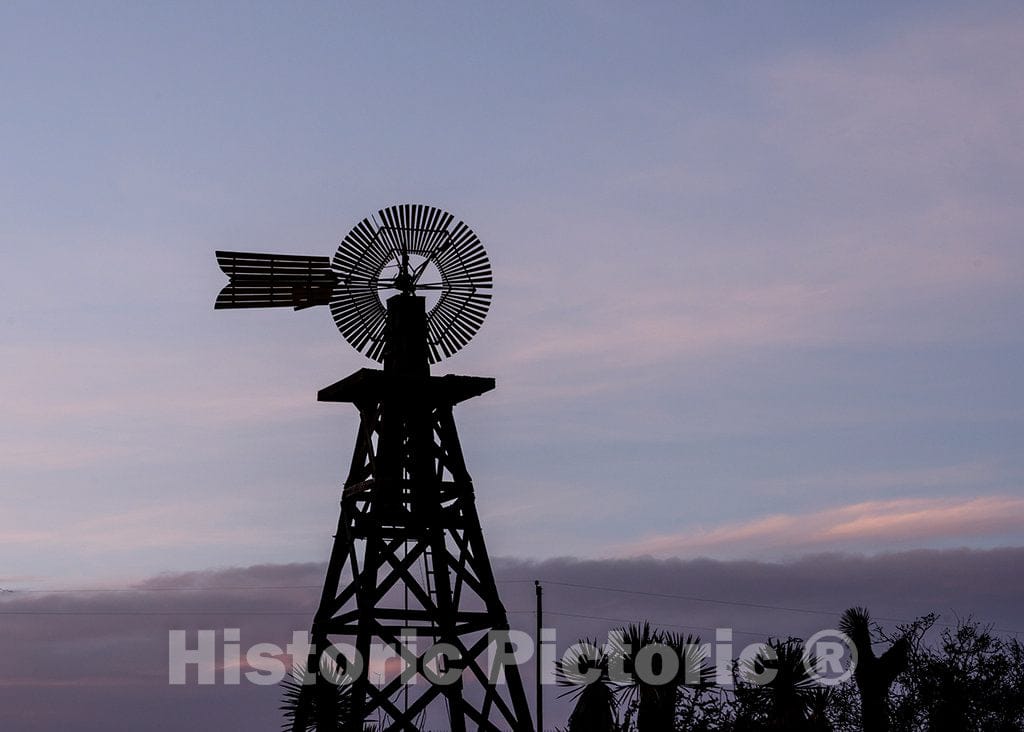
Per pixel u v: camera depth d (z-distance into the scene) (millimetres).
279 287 27734
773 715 22062
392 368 27594
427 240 27984
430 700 26344
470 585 27312
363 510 28188
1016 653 31844
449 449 28078
